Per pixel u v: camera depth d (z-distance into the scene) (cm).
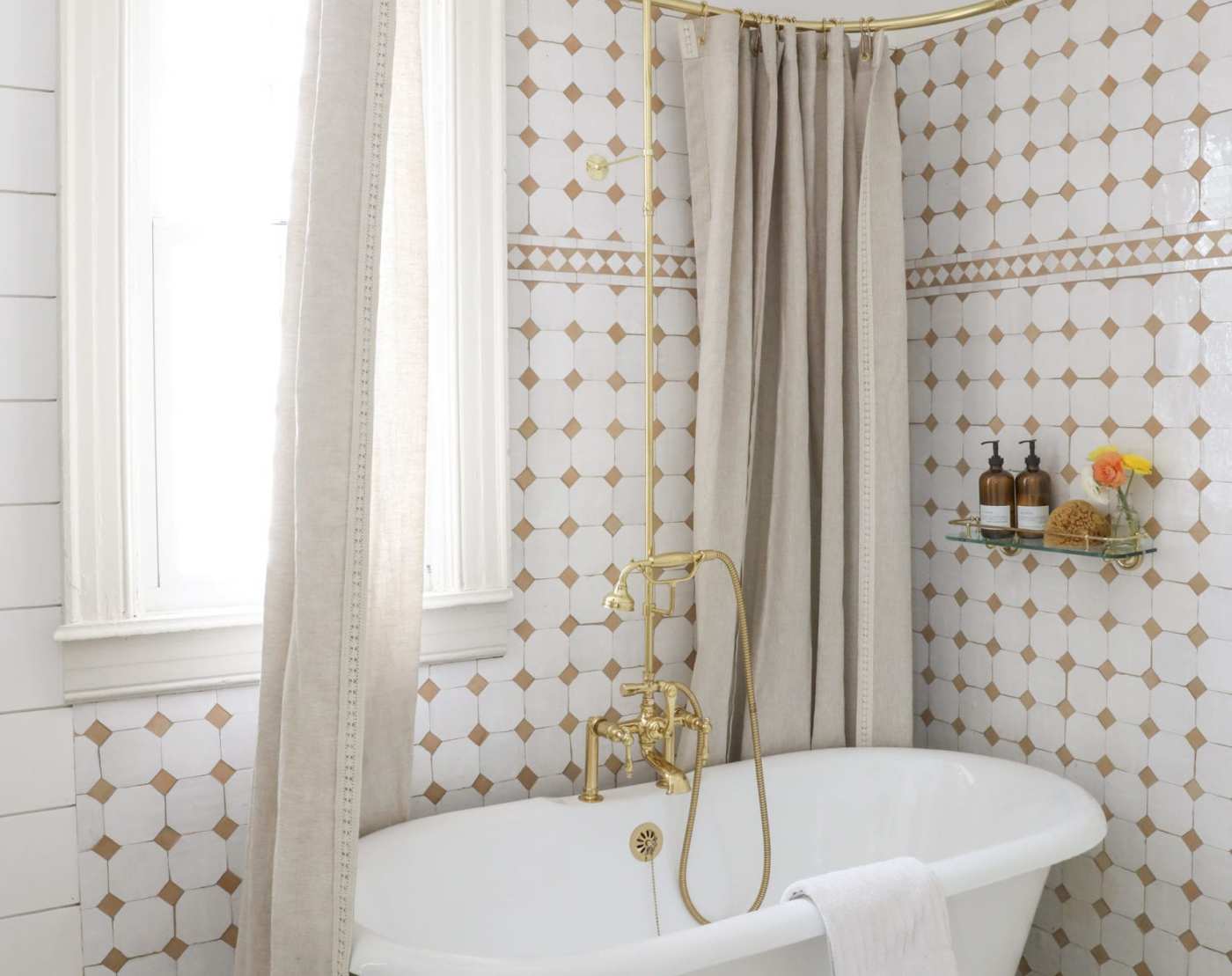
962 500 254
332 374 157
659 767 214
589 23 234
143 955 193
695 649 250
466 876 201
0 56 176
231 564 204
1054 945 237
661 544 248
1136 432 217
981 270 247
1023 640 241
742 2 256
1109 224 221
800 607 245
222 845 198
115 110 184
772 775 234
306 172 172
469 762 225
